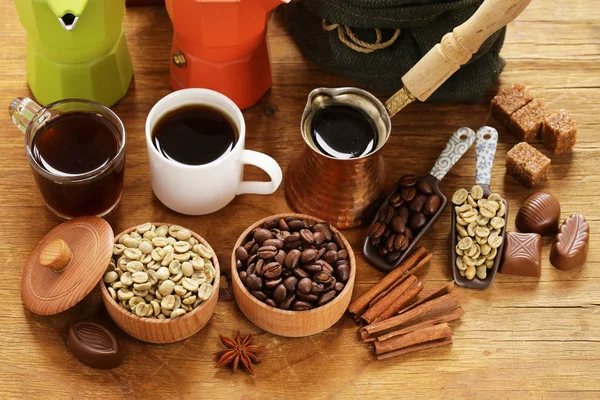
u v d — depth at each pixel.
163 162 0.68
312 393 0.66
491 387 0.67
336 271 0.67
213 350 0.67
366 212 0.72
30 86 0.76
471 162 0.76
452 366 0.67
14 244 0.70
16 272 0.69
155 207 0.73
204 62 0.74
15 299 0.68
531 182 0.74
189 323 0.65
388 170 0.75
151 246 0.67
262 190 0.72
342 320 0.69
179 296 0.65
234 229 0.72
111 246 0.65
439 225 0.73
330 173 0.69
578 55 0.82
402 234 0.70
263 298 0.65
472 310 0.70
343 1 0.72
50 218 0.71
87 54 0.71
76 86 0.74
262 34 0.73
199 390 0.66
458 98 0.77
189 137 0.70
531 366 0.68
